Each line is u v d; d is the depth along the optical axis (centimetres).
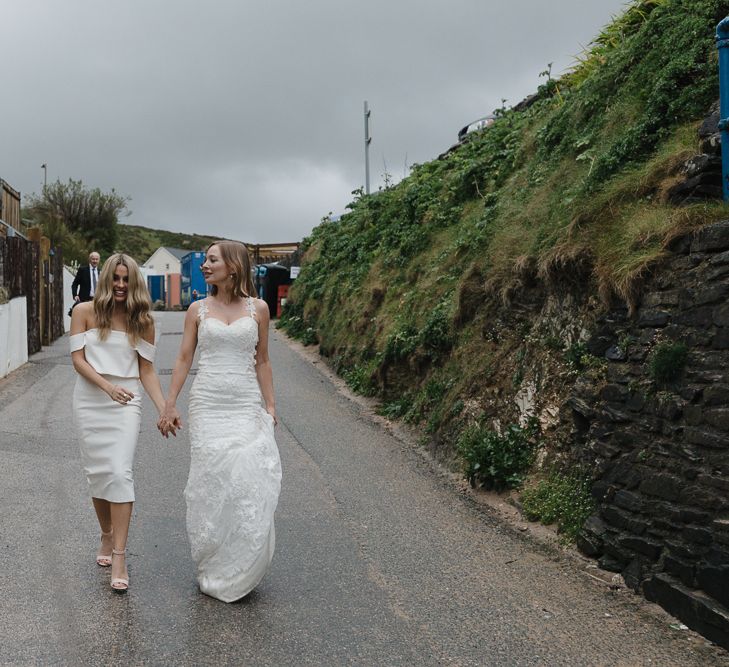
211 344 477
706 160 557
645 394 525
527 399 721
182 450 805
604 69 883
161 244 9281
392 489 718
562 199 773
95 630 414
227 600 456
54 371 1376
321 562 532
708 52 680
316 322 1811
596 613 460
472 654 405
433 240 1247
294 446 873
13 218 1909
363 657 397
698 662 400
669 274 534
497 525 623
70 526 573
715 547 434
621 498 526
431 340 962
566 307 700
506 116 1352
